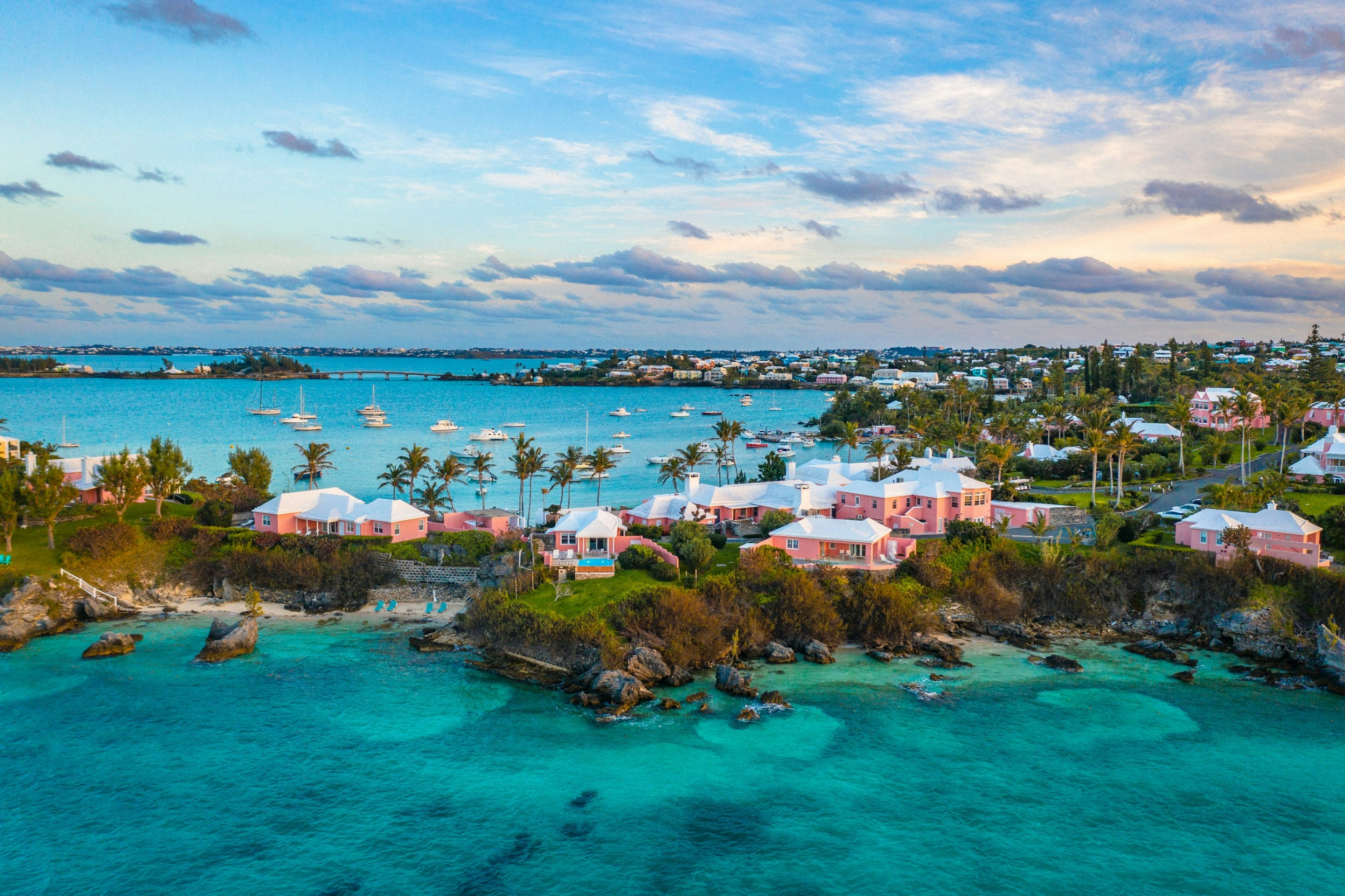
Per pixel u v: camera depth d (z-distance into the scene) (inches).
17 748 2556.6
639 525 4845.0
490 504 6791.3
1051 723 2824.8
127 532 4138.8
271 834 2150.6
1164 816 2282.2
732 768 2512.3
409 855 2070.6
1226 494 4448.8
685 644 3253.0
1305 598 3412.9
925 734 2743.6
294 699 2952.8
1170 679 3206.2
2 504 3902.6
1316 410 7701.8
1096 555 3897.6
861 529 4047.7
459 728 2746.1
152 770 2450.8
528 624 3331.7
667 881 1990.7
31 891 1909.4
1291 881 2012.8
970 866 2055.9
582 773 2474.2
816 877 2006.6
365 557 4060.0
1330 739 2716.5
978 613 3759.8
